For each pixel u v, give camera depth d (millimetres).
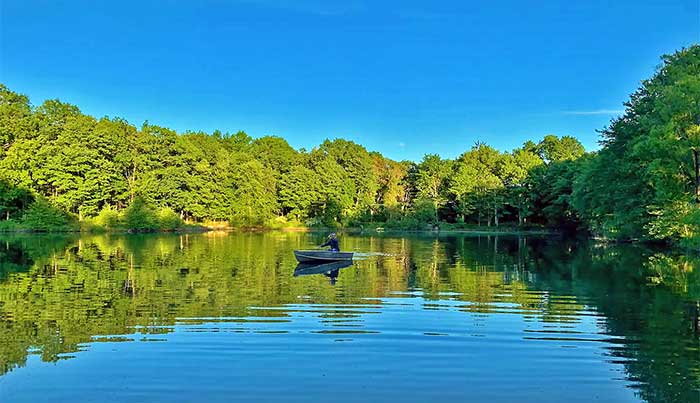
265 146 109625
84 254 35188
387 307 16766
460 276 24547
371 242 54969
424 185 97312
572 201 58625
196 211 84125
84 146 73375
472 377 10305
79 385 9805
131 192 78375
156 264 28922
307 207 97188
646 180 41625
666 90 36062
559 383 10016
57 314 15445
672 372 10609
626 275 24547
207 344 12344
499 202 93438
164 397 9289
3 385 9789
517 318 15195
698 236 35719
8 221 66562
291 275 24531
